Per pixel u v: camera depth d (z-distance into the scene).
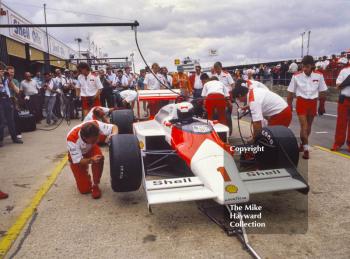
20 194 4.49
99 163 4.25
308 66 5.59
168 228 3.44
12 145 7.57
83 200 4.23
